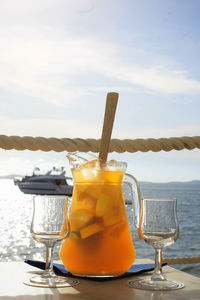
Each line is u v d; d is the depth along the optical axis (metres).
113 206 0.71
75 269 0.70
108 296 0.57
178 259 1.17
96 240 0.69
